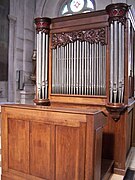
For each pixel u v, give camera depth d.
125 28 3.01
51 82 3.66
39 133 2.33
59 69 3.58
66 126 2.17
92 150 2.05
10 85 6.17
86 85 3.33
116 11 2.93
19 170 2.46
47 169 2.29
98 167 2.22
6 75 6.07
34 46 6.90
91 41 3.27
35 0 6.84
